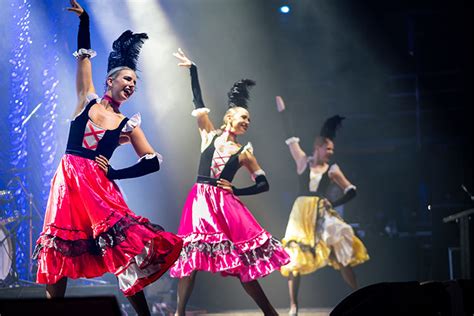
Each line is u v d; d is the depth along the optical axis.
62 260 3.63
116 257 3.63
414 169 14.25
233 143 5.37
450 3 11.38
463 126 12.90
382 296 2.67
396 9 11.43
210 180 5.20
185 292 4.98
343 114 12.88
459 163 11.61
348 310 2.67
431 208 9.79
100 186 3.79
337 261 6.85
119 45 4.22
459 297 2.89
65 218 3.71
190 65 5.43
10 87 7.99
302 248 6.68
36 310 1.98
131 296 3.71
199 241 4.93
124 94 4.14
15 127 7.92
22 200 7.57
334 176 6.96
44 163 7.96
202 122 5.41
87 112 3.94
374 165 14.52
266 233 5.12
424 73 12.56
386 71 12.55
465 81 12.15
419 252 9.48
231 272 5.08
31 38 8.16
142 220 3.77
